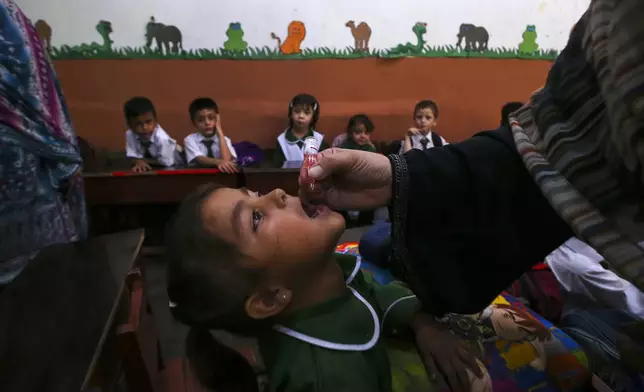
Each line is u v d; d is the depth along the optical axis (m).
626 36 0.50
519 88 2.63
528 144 0.69
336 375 0.73
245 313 0.74
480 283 0.79
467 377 0.84
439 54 2.49
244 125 2.45
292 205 0.75
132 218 2.07
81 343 0.71
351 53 2.42
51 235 1.34
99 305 0.80
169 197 1.99
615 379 0.97
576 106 0.62
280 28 2.32
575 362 0.94
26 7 2.07
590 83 0.60
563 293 1.45
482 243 0.76
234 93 2.40
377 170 0.81
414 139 2.50
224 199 0.74
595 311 1.21
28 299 0.83
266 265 0.71
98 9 2.14
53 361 0.67
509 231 0.75
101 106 2.28
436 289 0.78
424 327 0.89
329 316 0.79
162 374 0.96
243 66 2.36
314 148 0.89
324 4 2.31
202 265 0.72
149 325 0.98
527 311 1.10
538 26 2.53
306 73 2.42
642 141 0.49
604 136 0.57
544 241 0.76
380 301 0.92
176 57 2.28
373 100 2.52
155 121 2.25
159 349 1.01
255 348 0.87
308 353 0.75
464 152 0.78
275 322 0.78
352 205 0.85
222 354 0.86
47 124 1.27
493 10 2.46
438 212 0.76
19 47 1.16
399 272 1.07
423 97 2.56
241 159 2.30
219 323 0.76
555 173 0.62
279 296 0.73
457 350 0.87
